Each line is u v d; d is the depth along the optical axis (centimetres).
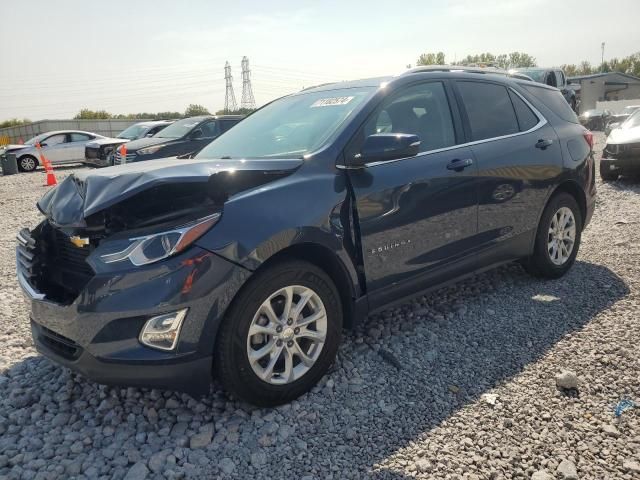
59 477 238
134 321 247
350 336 372
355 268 317
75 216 269
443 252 368
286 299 284
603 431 258
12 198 1167
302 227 284
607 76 5212
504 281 477
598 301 416
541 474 229
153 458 246
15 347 375
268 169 290
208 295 254
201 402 295
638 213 712
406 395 297
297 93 431
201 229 255
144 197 266
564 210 471
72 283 283
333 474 236
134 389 308
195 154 397
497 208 403
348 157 321
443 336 369
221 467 242
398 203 334
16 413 288
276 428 269
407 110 365
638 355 326
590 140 502
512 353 340
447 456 245
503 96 439
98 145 1579
